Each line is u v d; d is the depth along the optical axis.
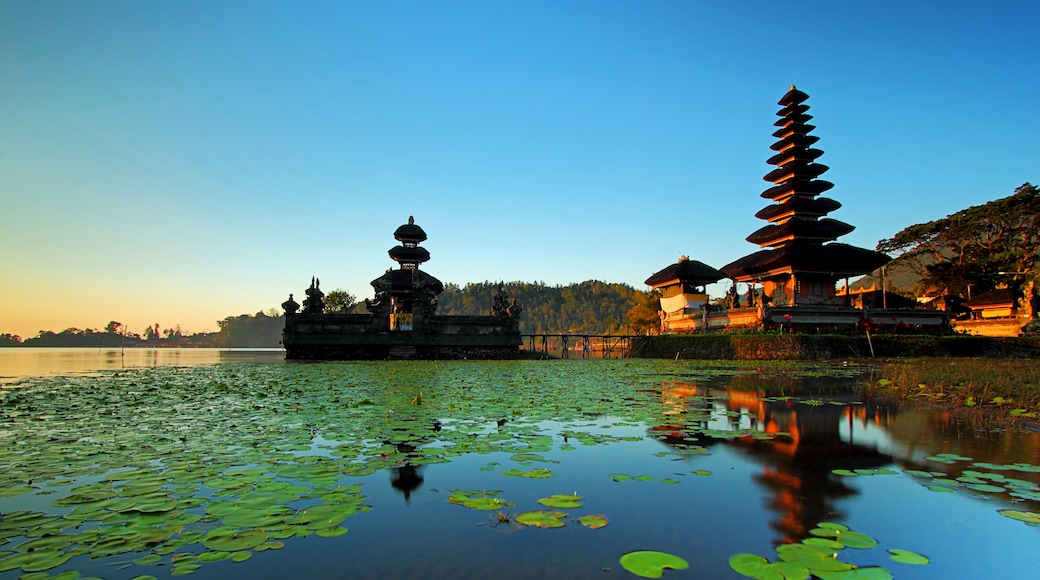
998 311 44.00
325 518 4.17
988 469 5.86
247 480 5.18
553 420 8.95
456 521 4.32
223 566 3.50
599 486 5.25
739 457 6.42
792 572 3.31
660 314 48.50
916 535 4.05
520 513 4.45
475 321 33.06
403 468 5.90
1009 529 4.16
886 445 7.08
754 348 29.38
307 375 19.02
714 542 3.91
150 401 11.53
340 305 56.84
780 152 42.16
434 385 14.95
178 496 4.76
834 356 29.22
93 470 5.65
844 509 4.62
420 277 40.00
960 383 13.10
